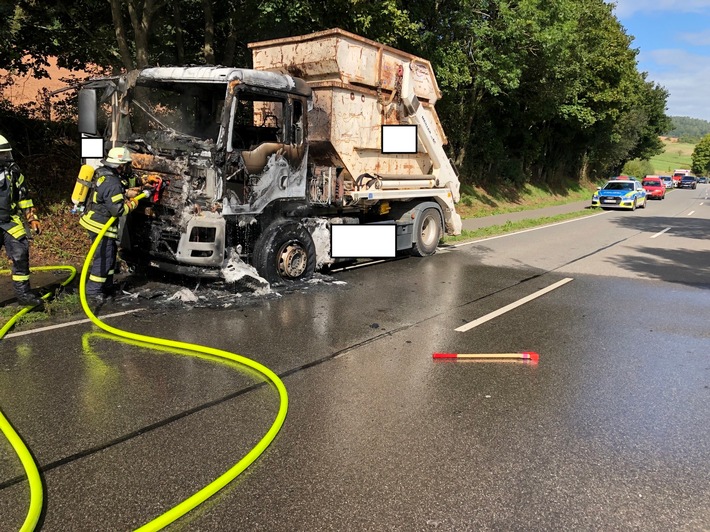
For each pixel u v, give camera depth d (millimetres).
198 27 14047
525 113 27109
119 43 11078
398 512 2900
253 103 7668
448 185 11617
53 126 11922
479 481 3209
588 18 23609
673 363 5316
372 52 8961
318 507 2928
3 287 7426
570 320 6793
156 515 2832
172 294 7301
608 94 33188
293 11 11086
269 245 7543
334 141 8484
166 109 7453
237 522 2795
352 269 9711
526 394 4492
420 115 10164
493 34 17469
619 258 11727
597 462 3457
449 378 4801
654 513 2955
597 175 53312
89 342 5453
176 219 6965
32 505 2814
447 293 8031
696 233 16938
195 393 4320
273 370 4840
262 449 3439
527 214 22906
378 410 4113
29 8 11180
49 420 3814
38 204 10391
